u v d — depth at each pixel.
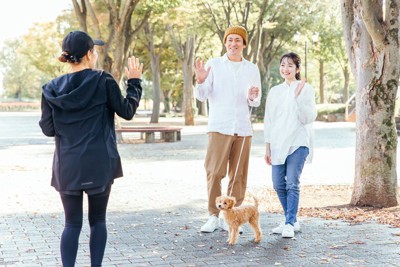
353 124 36.44
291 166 6.10
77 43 4.20
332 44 43.16
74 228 4.17
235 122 6.32
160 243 5.90
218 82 6.39
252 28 31.03
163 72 53.00
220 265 5.03
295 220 6.31
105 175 4.07
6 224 7.02
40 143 22.08
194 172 12.67
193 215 7.58
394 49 7.80
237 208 5.79
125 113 4.25
